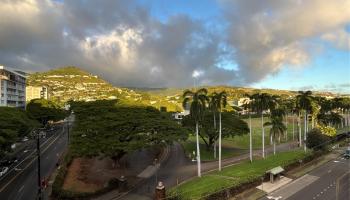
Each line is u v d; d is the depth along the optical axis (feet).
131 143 218.38
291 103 459.73
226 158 307.17
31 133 415.85
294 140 436.35
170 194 178.60
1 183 213.87
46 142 401.29
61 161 270.67
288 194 199.52
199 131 315.58
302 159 278.46
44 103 564.30
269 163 262.26
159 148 332.80
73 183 208.54
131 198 186.19
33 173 240.12
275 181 224.33
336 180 232.73
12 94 568.41
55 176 228.43
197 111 226.58
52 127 586.04
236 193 190.90
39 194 164.25
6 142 229.25
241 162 284.41
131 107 268.82
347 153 315.58
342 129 514.68
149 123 238.27
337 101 482.28
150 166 264.11
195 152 325.83
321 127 394.93
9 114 322.34
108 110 266.16
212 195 176.14
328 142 354.74
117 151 217.97
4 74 531.50
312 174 251.19
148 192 197.16
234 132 318.86
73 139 222.28
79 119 257.14
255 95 311.27
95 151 209.56
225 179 210.79
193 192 183.52
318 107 440.45
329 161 299.99
